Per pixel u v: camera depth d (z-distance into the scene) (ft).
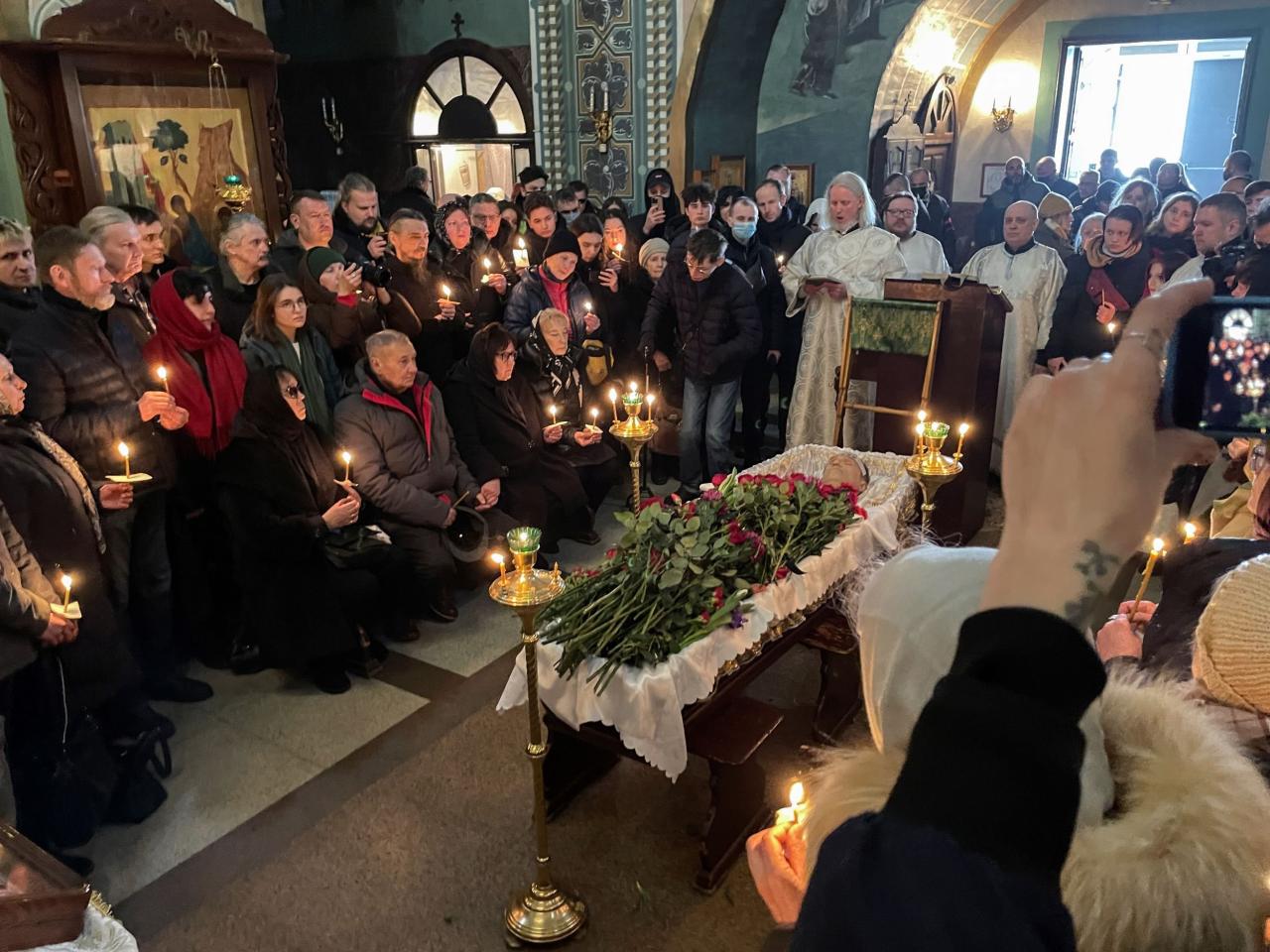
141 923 7.73
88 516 8.75
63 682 8.12
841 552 9.89
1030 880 1.29
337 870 8.32
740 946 7.47
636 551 8.47
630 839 8.66
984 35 32.42
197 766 9.73
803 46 25.95
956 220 35.65
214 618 11.68
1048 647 1.37
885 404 14.73
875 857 1.38
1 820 4.68
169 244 15.67
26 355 9.24
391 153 31.55
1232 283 12.93
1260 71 30.27
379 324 14.05
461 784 9.40
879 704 2.72
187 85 15.51
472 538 12.99
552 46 26.68
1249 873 1.91
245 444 10.53
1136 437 1.40
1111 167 30.58
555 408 14.51
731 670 8.38
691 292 16.03
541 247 19.01
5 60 13.47
